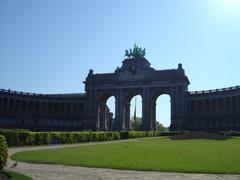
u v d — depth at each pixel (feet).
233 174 79.51
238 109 409.49
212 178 74.08
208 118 441.68
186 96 459.73
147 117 463.01
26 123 472.85
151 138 296.30
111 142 226.99
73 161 101.04
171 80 459.32
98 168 88.53
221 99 433.89
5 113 453.99
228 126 419.13
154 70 473.67
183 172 82.38
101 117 513.04
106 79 497.05
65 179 72.08
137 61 483.51
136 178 73.87
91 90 500.33
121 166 90.74
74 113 511.81
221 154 123.54
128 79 483.10
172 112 451.53
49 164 95.81
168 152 132.98
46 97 497.87
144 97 469.57
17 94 468.75
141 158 109.81
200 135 288.71
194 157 112.88
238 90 407.64
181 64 464.65
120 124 473.67
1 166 73.41
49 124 493.36
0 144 73.00
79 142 228.22
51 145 188.14
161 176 76.59
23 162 99.60
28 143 180.75
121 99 481.46
